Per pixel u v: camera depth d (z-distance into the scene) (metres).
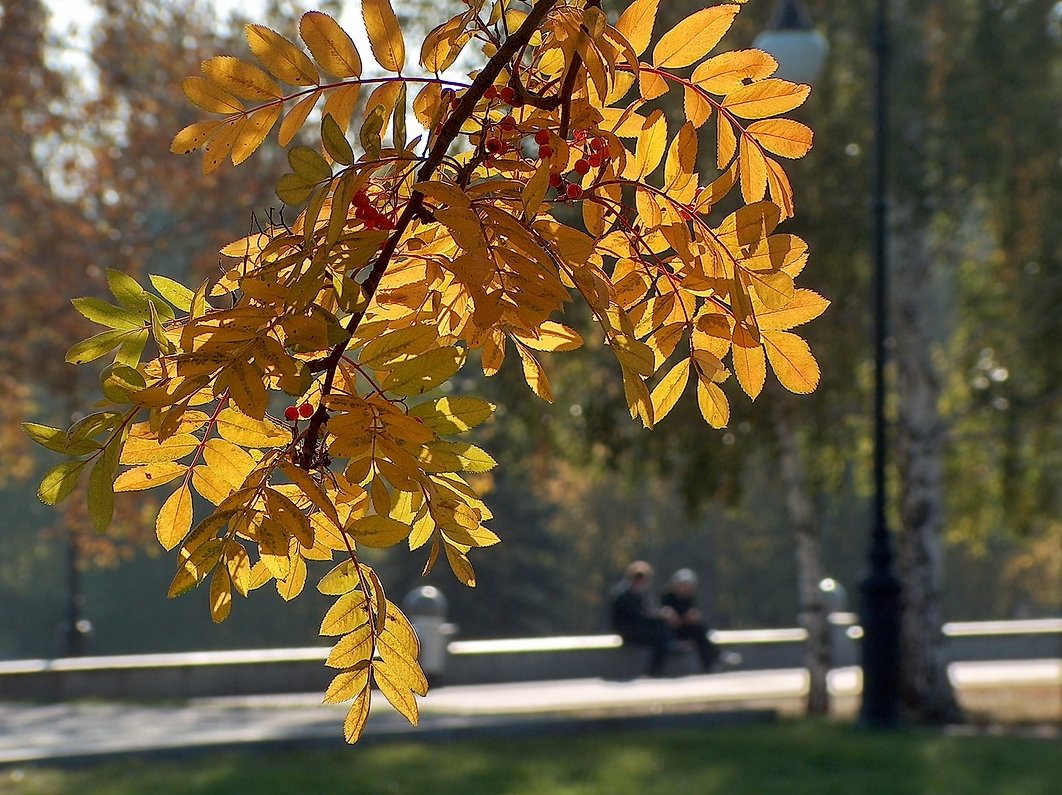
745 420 15.34
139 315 1.71
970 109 15.38
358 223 1.71
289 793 10.09
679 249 1.78
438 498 1.76
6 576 50.94
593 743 12.94
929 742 12.91
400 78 1.84
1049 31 15.95
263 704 17.16
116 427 1.59
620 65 1.86
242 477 1.74
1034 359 16.64
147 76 17.98
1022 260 16.59
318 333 1.50
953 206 16.20
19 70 17.34
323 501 1.54
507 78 1.95
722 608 50.59
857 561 48.03
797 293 1.79
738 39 15.07
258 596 48.66
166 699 18.52
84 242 18.08
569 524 48.62
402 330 1.65
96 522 1.55
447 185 1.62
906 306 17.08
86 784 10.44
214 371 1.49
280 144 1.84
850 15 16.05
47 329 18.22
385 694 1.74
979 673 24.06
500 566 42.34
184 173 16.94
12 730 14.53
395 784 10.45
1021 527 17.84
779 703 18.38
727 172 1.89
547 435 15.38
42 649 52.44
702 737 13.38
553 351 1.97
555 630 43.88
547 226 1.74
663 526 47.66
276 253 1.72
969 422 18.55
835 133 15.48
